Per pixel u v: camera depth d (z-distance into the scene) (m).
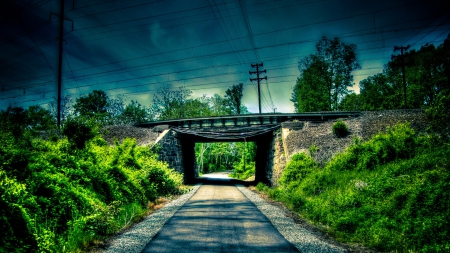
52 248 6.16
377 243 6.74
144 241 6.99
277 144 27.44
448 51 31.09
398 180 9.98
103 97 62.78
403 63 40.22
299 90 49.53
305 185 15.76
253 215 10.56
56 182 8.19
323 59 45.97
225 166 96.75
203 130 32.19
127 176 13.51
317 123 28.55
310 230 8.41
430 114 15.83
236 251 6.13
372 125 21.70
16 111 11.62
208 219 9.78
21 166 7.59
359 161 15.14
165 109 63.22
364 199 10.05
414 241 6.65
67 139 12.21
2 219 5.54
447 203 7.38
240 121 31.31
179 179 23.02
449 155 10.64
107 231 7.87
